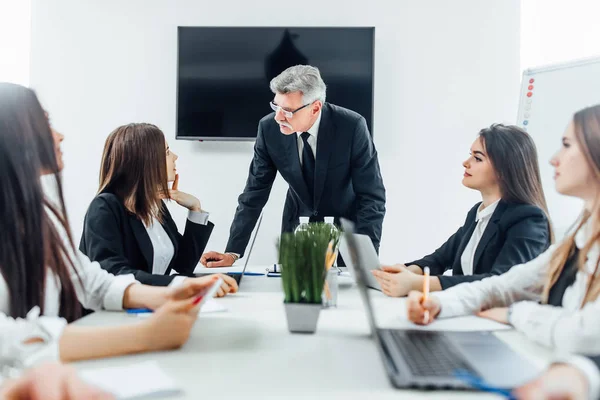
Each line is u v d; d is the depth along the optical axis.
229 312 1.13
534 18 3.13
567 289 1.07
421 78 3.16
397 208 3.19
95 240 1.55
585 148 1.01
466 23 3.14
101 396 0.56
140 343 0.79
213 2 3.18
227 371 0.71
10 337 0.71
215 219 3.20
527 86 2.56
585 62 2.33
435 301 1.06
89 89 3.21
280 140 2.31
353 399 0.60
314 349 0.82
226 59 3.14
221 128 3.15
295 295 0.93
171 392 0.62
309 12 3.17
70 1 3.19
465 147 3.16
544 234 1.48
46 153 0.98
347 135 2.24
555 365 0.60
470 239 1.70
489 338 0.86
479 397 0.60
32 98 0.97
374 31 3.10
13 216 0.90
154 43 3.19
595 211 1.00
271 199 3.18
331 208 2.37
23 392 0.57
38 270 0.92
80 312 1.15
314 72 2.15
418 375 0.65
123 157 1.67
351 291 1.47
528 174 1.58
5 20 3.25
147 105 3.20
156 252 1.77
